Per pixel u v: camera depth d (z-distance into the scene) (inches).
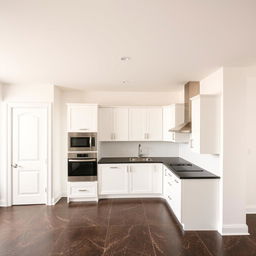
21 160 157.3
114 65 111.7
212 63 107.3
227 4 55.9
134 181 170.9
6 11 59.0
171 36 76.1
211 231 116.2
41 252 96.5
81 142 164.6
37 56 97.6
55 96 162.7
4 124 154.4
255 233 114.1
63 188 180.1
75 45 84.5
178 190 122.3
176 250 98.1
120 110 179.3
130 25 67.8
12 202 157.0
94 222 128.0
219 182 116.4
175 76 133.9
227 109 112.2
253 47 86.5
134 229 118.9
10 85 155.1
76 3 55.2
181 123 161.5
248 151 141.1
